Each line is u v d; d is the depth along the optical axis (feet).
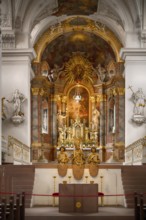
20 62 97.91
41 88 112.68
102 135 117.91
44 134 115.34
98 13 104.88
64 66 120.26
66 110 120.37
